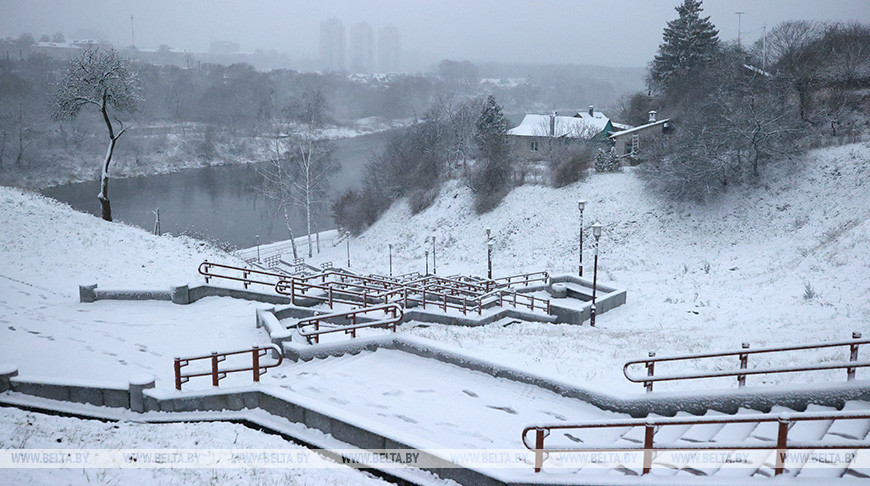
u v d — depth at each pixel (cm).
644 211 4606
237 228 6569
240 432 1218
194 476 1008
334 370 1455
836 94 4981
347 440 1160
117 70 3759
